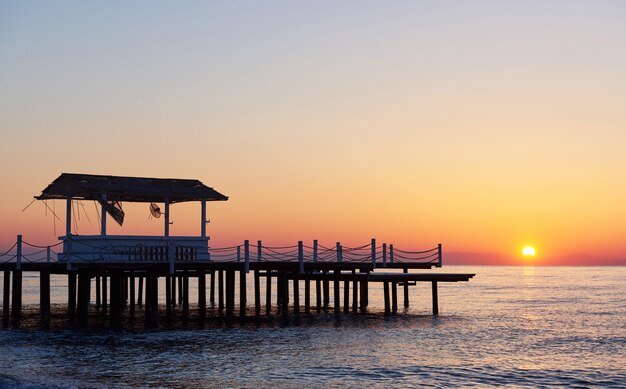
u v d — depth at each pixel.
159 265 40.44
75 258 41.00
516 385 27.70
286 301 49.28
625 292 97.88
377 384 27.09
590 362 32.62
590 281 153.25
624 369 31.03
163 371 27.94
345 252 46.41
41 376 26.36
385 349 34.28
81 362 29.41
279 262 43.06
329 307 55.19
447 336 39.16
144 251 42.06
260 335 37.81
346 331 39.97
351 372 28.92
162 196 43.66
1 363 29.02
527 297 83.25
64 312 49.91
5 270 41.91
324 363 30.52
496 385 27.61
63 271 43.28
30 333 37.78
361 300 50.44
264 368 29.12
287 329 40.38
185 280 43.91
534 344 37.81
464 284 131.88
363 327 41.94
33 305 58.69
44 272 44.34
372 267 46.81
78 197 42.91
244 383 26.31
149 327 40.59
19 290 45.97
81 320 42.31
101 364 29.05
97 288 54.44
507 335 41.06
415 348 34.88
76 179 42.88
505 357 33.38
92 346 33.47
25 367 28.20
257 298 47.28
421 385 27.16
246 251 42.19
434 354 33.44
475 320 48.25
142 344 34.28
